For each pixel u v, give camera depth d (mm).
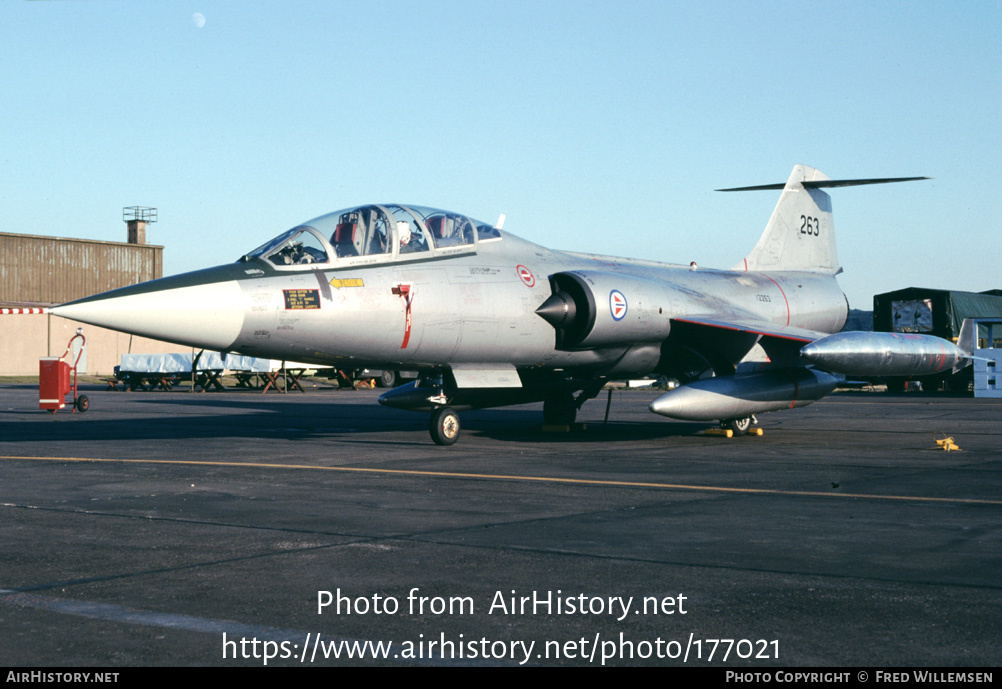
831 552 6172
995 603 4902
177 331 11297
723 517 7570
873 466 11422
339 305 12336
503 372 14688
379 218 13289
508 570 5641
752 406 15172
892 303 37094
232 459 12078
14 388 40094
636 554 6102
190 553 6121
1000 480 10031
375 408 24875
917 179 19938
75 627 4473
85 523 7262
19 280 55531
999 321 33281
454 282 13539
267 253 12406
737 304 17859
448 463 11648
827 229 22031
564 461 11922
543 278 14789
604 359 15609
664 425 18938
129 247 61812
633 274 16469
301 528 7047
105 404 27078
